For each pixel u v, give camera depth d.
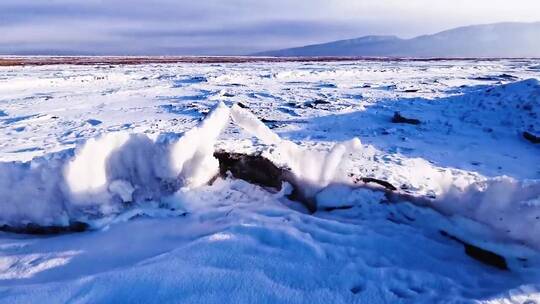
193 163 4.54
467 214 3.86
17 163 4.09
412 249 3.60
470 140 9.99
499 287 3.05
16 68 42.72
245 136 9.48
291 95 18.41
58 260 3.37
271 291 2.82
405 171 6.79
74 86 22.97
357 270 3.13
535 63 55.91
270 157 5.15
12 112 14.23
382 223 4.15
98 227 3.99
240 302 2.71
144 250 3.52
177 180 4.41
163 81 26.34
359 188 4.70
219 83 24.56
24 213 4.04
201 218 4.11
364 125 11.70
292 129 11.15
